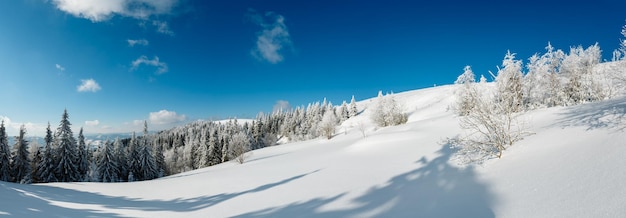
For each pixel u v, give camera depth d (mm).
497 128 9922
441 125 25656
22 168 36906
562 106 16875
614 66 9336
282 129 108562
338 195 8891
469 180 7625
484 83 13539
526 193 5594
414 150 16594
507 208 5227
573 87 18328
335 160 19188
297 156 27578
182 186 15883
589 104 13023
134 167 45469
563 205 4578
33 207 8336
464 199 6234
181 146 88812
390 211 6512
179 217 8477
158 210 9586
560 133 8906
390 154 17391
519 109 11055
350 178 11586
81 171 40250
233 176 17688
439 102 67250
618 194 4191
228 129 89125
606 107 10195
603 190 4488
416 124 33344
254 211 8352
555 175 5875
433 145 16234
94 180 40906
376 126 52844
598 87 16469
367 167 13867
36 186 14086
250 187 13000
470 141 9820
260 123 105625
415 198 7129
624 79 8938
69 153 37406
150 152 46781
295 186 11547
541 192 5367
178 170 68312
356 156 19641
